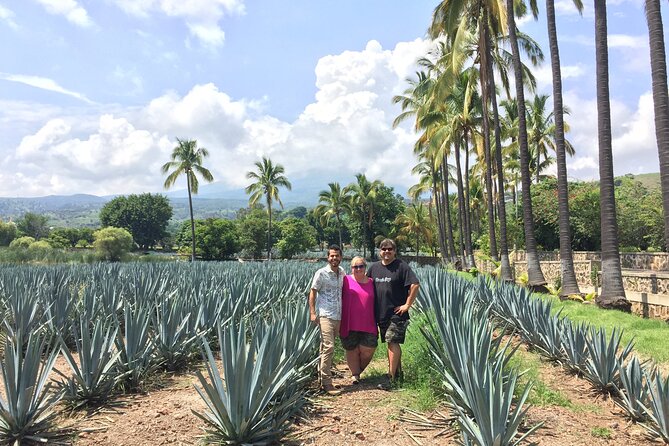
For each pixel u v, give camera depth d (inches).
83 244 3462.1
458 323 199.9
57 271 599.5
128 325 231.3
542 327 303.1
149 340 257.4
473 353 181.0
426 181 2022.6
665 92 431.5
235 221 3122.5
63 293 327.0
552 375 260.8
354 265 236.7
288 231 2738.7
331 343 225.5
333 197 2593.5
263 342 170.6
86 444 163.2
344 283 237.1
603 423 189.3
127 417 188.4
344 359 291.3
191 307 299.7
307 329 246.8
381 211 2598.4
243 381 157.4
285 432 173.3
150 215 3946.9
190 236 2748.5
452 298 297.0
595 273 652.7
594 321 416.8
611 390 227.1
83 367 201.2
